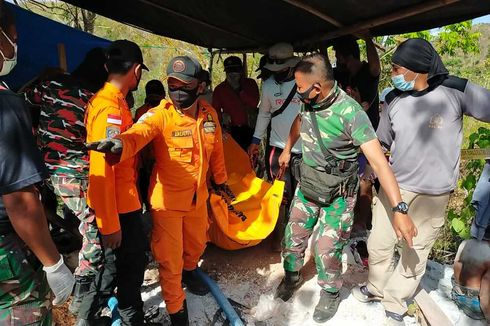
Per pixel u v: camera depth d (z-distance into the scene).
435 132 2.71
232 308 3.20
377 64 3.99
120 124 2.42
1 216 1.72
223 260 3.97
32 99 3.20
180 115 2.65
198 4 3.96
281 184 3.75
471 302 2.90
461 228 3.80
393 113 2.87
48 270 1.78
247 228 3.84
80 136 2.80
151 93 3.88
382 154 2.64
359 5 3.17
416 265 2.94
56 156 2.78
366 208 4.45
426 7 2.92
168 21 4.90
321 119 2.82
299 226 3.24
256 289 3.59
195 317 3.21
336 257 3.13
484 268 2.83
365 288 3.41
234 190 4.14
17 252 1.78
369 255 3.21
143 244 2.69
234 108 4.73
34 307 1.87
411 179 2.82
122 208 2.51
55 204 3.90
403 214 2.53
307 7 3.33
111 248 2.47
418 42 2.64
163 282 2.84
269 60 3.84
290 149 3.55
